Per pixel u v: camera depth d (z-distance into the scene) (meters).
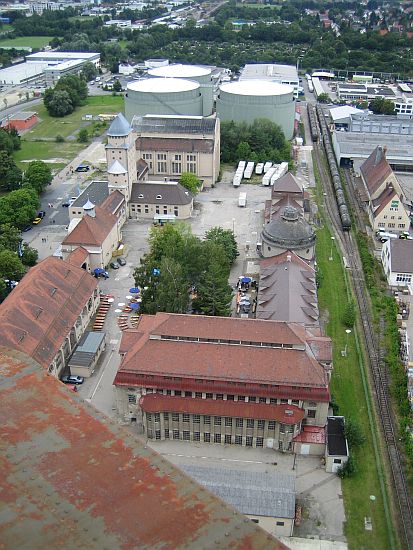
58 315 121.00
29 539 15.23
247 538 15.36
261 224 194.88
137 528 15.65
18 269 148.38
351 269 165.38
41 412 20.05
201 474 87.81
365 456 98.06
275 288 129.75
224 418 98.44
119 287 153.50
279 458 98.00
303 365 98.44
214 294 132.62
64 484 17.06
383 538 82.94
